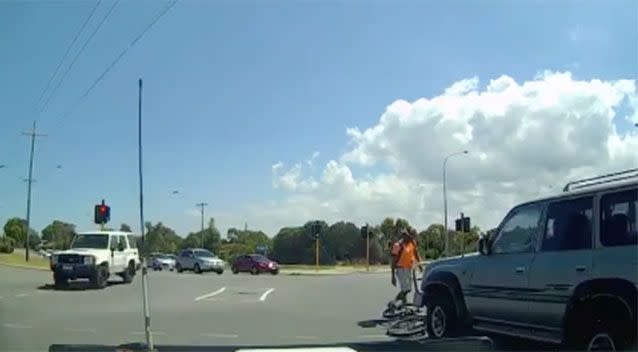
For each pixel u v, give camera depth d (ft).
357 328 43.37
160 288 89.15
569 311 25.93
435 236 199.41
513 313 29.32
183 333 41.01
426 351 18.94
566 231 27.04
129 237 99.76
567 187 28.30
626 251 23.93
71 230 398.01
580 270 25.57
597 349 24.72
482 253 31.58
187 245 380.58
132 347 19.25
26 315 52.80
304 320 48.42
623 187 24.75
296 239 315.99
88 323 46.73
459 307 33.17
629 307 23.44
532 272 28.09
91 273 86.63
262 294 77.41
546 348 31.32
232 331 42.04
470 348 18.83
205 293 79.20
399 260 49.90
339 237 308.81
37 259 236.84
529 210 29.40
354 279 119.65
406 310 46.80
